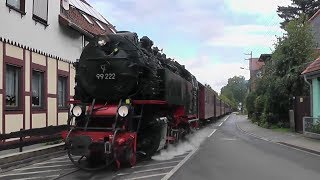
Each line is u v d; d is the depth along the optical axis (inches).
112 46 499.2
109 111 478.6
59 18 768.9
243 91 6235.2
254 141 908.6
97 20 1133.7
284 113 1331.2
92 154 484.1
